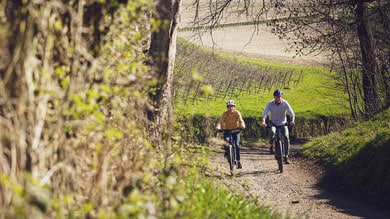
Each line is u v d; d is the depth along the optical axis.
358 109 38.31
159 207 8.70
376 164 21.45
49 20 7.35
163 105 10.91
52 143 6.96
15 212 5.51
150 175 8.66
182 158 11.20
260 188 22.53
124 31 9.52
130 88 8.81
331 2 37.41
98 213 6.90
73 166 7.59
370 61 36.53
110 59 8.73
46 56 7.13
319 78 67.88
